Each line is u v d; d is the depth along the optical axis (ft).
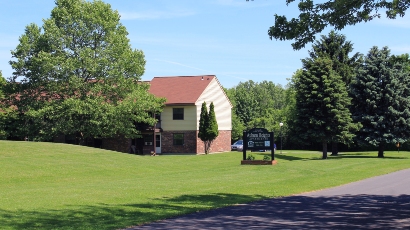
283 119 222.89
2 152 91.45
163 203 45.83
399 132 134.21
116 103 128.47
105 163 94.48
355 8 40.06
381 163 102.17
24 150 96.32
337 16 40.11
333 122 129.90
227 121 179.73
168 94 160.45
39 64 122.52
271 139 97.09
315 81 131.75
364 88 137.39
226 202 46.73
